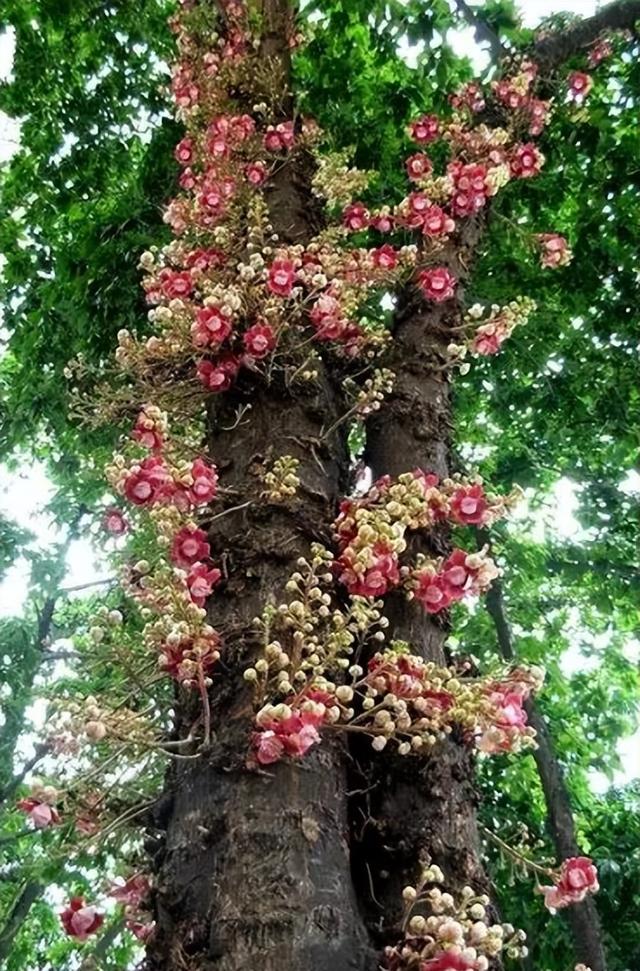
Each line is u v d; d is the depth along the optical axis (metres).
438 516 2.52
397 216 3.58
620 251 6.43
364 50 6.29
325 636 2.17
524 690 2.16
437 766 2.13
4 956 10.39
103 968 2.25
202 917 1.75
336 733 2.09
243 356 2.71
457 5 5.70
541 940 6.09
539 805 7.41
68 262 5.84
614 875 6.70
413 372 3.08
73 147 6.46
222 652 2.12
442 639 2.43
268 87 4.00
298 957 1.66
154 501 2.24
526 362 6.84
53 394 5.99
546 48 5.04
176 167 5.94
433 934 1.72
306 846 1.82
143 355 2.79
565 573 7.48
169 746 2.01
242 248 3.20
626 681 9.02
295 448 2.60
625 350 6.73
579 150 6.27
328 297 2.83
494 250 6.44
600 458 7.71
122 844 2.28
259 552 2.31
